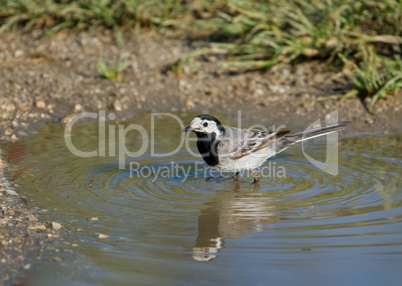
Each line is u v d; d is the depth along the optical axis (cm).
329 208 977
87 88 1622
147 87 1638
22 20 1917
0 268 788
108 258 810
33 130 1404
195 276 764
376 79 1503
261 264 793
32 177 1114
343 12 1681
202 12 1891
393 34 1642
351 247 833
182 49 1775
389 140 1325
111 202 1006
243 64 1652
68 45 1812
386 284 739
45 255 820
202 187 1098
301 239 862
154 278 760
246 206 997
